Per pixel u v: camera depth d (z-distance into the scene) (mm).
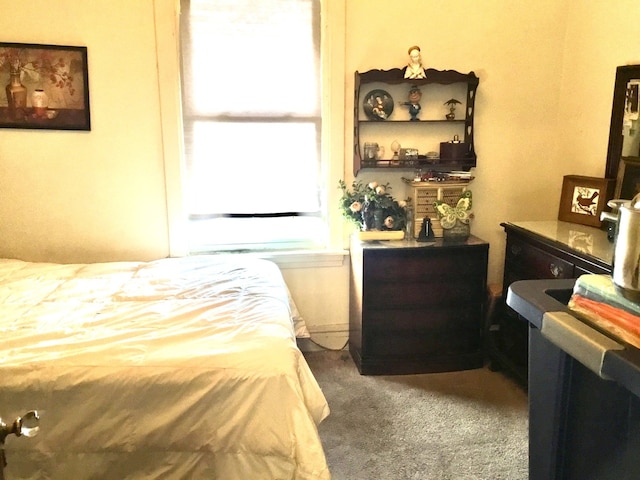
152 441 1682
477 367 3121
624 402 1149
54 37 2828
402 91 3133
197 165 3105
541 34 3186
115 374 1668
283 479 1656
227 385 1674
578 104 3131
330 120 3082
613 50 2852
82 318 2064
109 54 2873
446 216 3043
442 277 2973
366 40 3041
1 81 2820
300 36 3035
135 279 2578
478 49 3146
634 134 2701
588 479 1285
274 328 1964
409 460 2262
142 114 2959
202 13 2941
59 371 1666
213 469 1685
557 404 1336
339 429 2486
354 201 3076
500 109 3236
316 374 3041
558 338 1210
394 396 2787
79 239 3053
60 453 1684
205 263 2875
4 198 2949
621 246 1180
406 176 3240
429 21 3074
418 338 3037
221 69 3016
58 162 2953
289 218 3264
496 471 2188
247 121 3090
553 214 3395
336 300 3334
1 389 1641
